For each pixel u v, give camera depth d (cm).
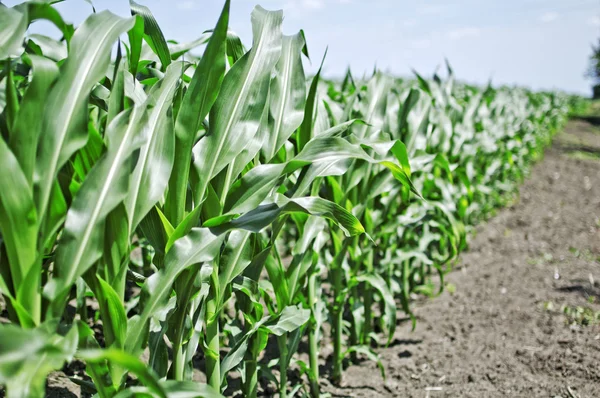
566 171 1164
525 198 898
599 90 4050
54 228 120
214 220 150
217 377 179
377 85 296
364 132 279
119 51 135
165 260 140
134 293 386
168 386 127
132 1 166
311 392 284
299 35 206
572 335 351
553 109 1684
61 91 119
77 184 129
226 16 143
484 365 321
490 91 823
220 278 170
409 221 319
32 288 113
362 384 306
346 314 409
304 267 227
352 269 305
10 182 107
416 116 342
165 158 141
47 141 115
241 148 160
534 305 419
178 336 155
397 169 176
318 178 238
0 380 84
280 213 150
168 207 152
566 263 538
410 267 431
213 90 150
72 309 335
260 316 208
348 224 165
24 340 88
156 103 150
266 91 166
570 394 273
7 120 120
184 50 224
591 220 729
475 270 532
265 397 282
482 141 610
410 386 302
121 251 131
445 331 384
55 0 151
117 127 128
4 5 122
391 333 286
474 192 640
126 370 135
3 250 116
